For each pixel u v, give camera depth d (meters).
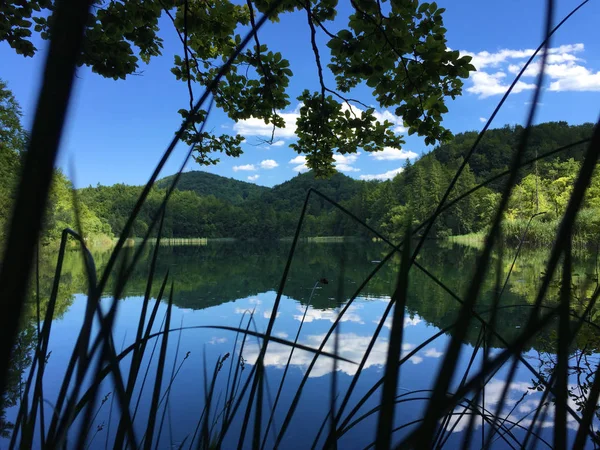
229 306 9.43
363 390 3.34
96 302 0.33
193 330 5.85
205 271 19.50
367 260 21.58
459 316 0.29
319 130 3.43
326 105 3.31
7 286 0.18
